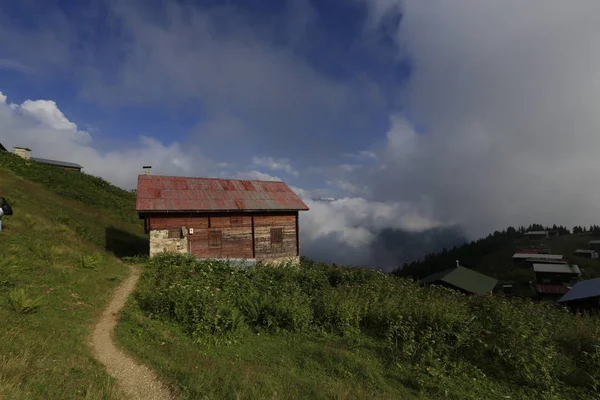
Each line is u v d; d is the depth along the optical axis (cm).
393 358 1063
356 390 841
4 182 2620
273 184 3020
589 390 958
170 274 1811
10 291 1080
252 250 2583
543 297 5741
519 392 930
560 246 11888
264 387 782
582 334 1171
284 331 1233
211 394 713
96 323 1105
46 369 675
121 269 1881
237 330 1163
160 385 749
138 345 970
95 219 2961
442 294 1750
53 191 3212
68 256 1706
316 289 1775
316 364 995
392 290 1683
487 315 1312
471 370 1012
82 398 612
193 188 2614
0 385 540
